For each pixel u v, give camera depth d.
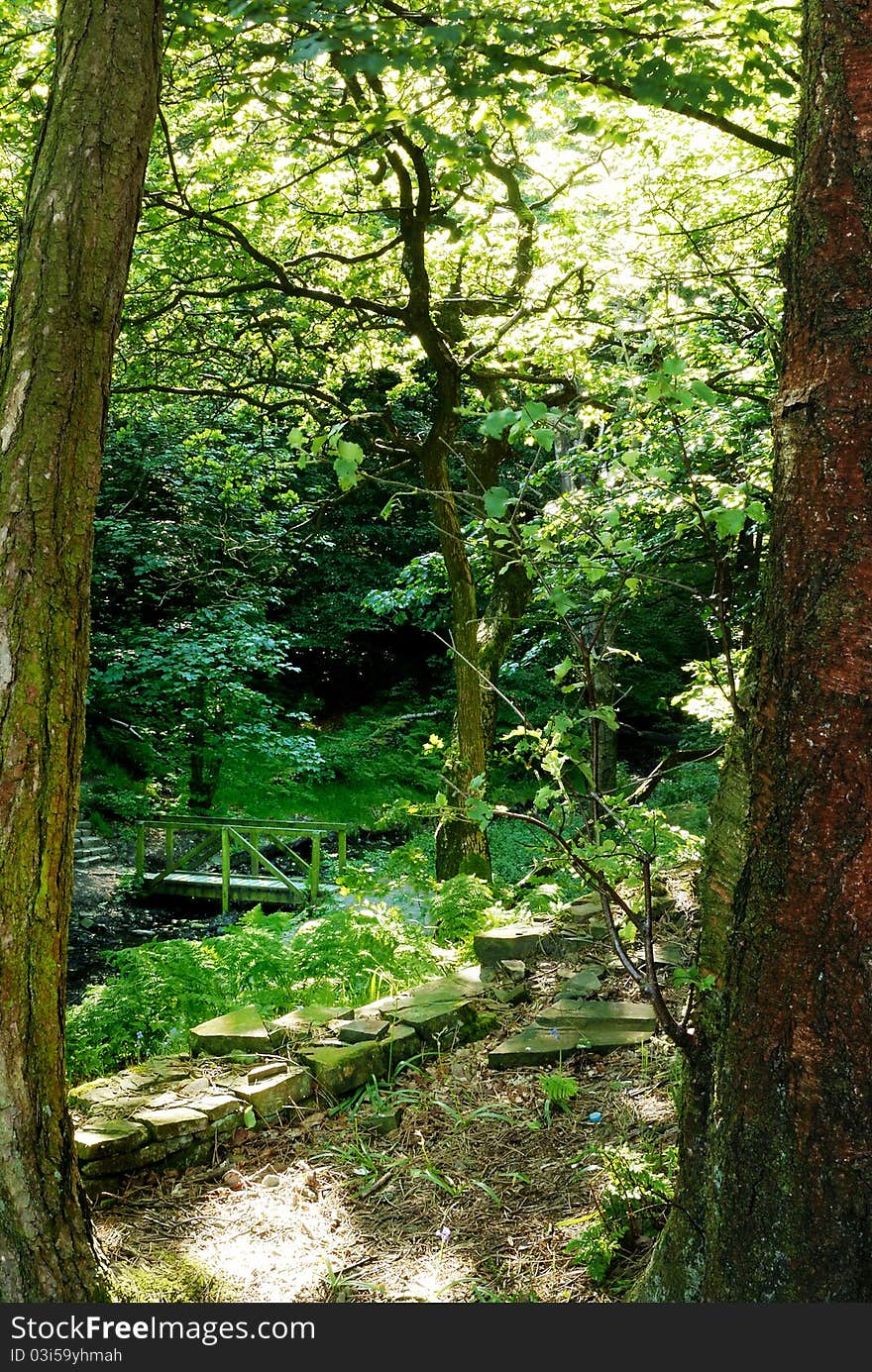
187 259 7.32
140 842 11.05
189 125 6.15
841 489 1.71
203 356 8.55
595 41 3.75
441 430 7.88
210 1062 3.71
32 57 5.16
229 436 12.56
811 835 1.74
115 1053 4.16
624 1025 4.03
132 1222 2.88
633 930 2.41
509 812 2.42
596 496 4.80
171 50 4.85
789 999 1.77
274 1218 2.92
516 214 7.18
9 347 2.21
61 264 2.20
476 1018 4.20
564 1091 3.41
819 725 1.72
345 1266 2.69
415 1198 3.02
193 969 4.56
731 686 2.27
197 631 12.78
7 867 2.07
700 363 5.83
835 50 1.72
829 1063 1.73
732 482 4.49
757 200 6.00
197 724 13.07
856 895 1.70
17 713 2.09
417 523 17.38
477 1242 2.77
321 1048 3.77
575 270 6.59
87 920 9.84
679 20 3.91
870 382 1.69
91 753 13.66
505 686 14.76
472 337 7.87
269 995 4.63
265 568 13.54
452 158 4.34
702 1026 2.17
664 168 5.99
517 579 8.43
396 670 19.31
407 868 7.07
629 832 2.40
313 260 7.71
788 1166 1.79
